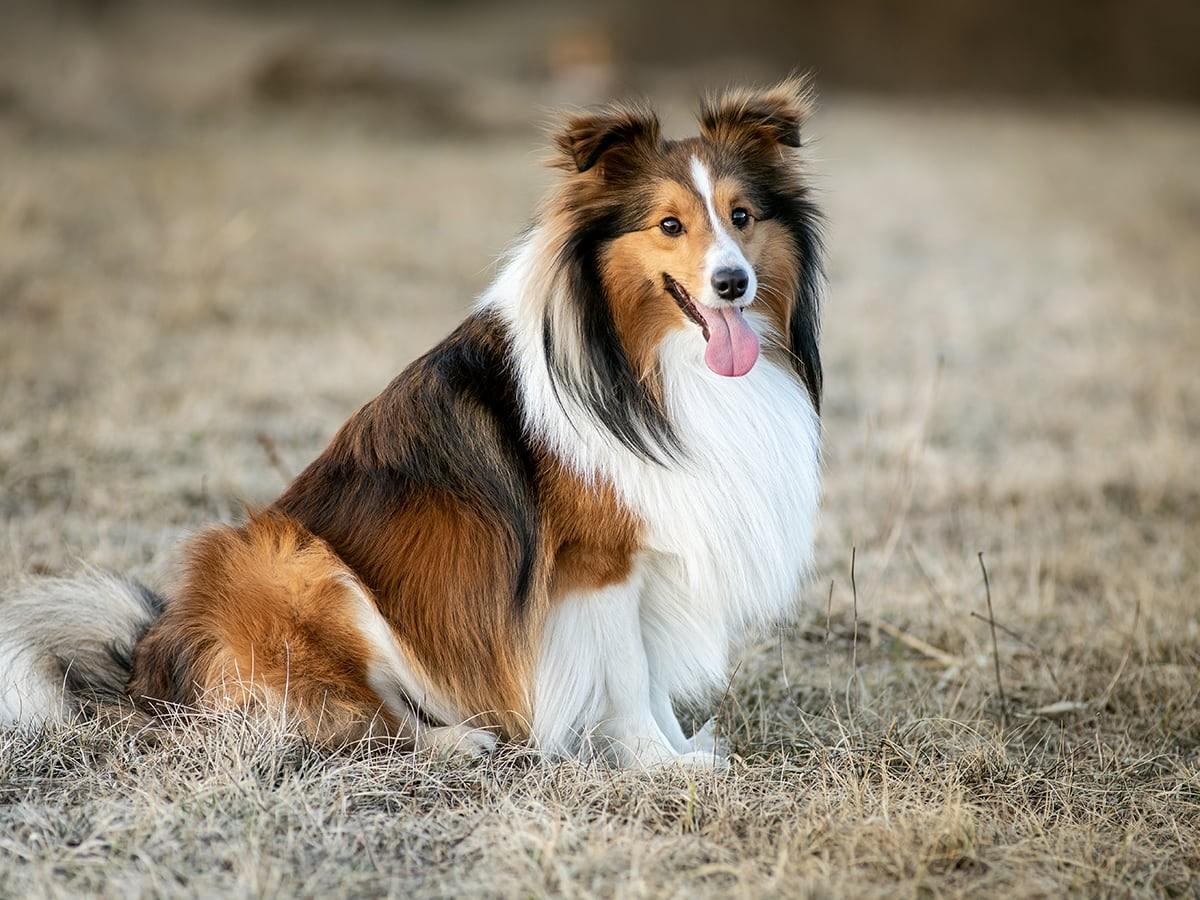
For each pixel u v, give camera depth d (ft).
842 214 81.87
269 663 19.76
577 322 19.97
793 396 21.30
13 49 113.70
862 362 49.42
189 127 95.66
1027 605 28.30
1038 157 109.40
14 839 17.47
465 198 78.64
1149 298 60.64
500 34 175.42
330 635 19.77
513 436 20.12
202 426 37.83
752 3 174.60
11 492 32.12
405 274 61.11
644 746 20.42
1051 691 24.86
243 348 46.75
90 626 21.68
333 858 17.17
